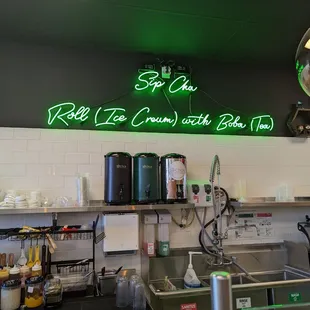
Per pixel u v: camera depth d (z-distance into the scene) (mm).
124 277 2191
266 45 2818
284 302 2277
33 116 2596
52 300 1948
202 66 3080
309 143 3275
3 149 2496
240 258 2777
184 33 2576
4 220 2430
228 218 2908
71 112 2678
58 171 2584
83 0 2107
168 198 2432
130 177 2373
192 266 2570
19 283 1989
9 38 2607
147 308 2002
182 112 2947
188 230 2797
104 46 2777
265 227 2988
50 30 2486
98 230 2559
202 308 2135
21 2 2113
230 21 2410
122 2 2137
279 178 3113
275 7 2229
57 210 2174
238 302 2203
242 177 3014
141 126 2824
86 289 2273
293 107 3268
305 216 3115
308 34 1519
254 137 3111
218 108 3057
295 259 2783
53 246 2232
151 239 2596
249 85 3188
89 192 2562
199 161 2922
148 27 2469
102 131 2727
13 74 2607
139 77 2879
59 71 2711
